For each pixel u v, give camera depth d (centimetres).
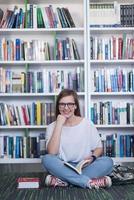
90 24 358
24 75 362
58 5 385
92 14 358
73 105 263
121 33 379
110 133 379
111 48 359
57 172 238
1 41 362
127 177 251
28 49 361
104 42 359
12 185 245
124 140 363
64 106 260
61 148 260
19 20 362
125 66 383
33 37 384
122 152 362
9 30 356
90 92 354
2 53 362
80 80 359
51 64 377
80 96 369
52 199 203
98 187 234
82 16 383
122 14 359
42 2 382
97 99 382
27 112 364
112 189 231
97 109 361
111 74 360
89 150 262
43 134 366
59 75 361
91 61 354
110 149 362
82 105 371
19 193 219
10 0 374
